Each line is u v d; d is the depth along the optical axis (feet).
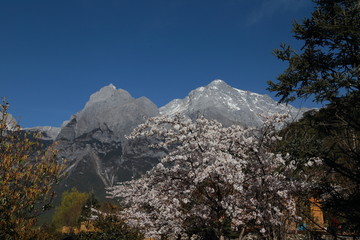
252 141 34.06
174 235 38.29
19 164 22.50
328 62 32.30
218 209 33.60
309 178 31.94
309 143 30.25
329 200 17.38
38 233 28.12
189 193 34.24
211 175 32.14
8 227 21.58
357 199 16.01
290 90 31.83
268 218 31.37
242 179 31.50
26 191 21.71
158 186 36.42
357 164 16.37
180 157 33.14
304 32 32.81
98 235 49.62
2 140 22.31
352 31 28.66
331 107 27.78
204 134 32.91
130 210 44.55
